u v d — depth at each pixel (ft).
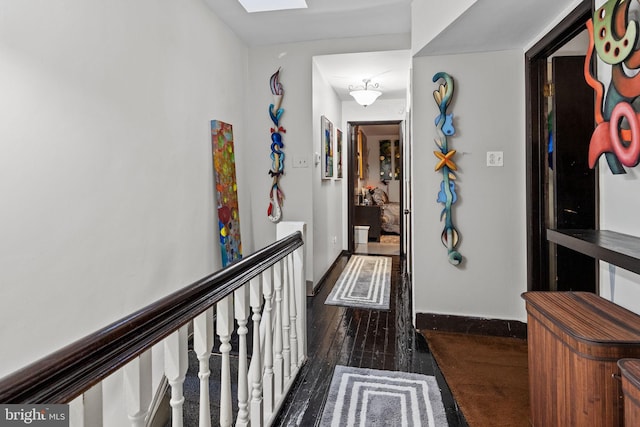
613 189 5.12
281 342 6.44
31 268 4.93
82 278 5.74
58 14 5.27
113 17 6.32
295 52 12.24
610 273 5.20
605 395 3.77
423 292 9.68
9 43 4.62
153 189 7.47
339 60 12.45
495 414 6.16
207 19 9.66
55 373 2.09
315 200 12.88
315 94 12.80
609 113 4.73
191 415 7.13
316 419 6.08
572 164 8.09
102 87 6.09
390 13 10.09
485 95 9.01
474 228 9.27
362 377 7.33
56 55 5.25
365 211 24.21
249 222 12.59
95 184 5.97
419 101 9.38
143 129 7.13
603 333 3.97
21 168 4.78
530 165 8.62
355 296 12.60
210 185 9.86
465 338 9.16
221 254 10.30
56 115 5.27
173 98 8.14
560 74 8.07
